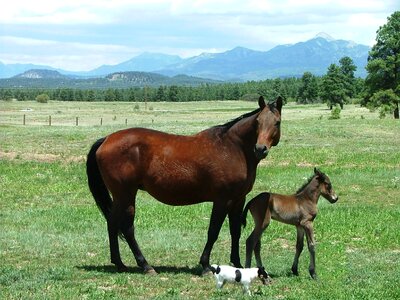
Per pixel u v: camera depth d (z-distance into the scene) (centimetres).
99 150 1208
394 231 1584
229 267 1017
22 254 1322
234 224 1189
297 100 18512
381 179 2617
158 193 1186
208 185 1156
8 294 995
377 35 7862
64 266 1216
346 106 14800
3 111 11081
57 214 1827
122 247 1414
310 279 1116
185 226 1689
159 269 1211
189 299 984
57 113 10488
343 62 14275
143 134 1198
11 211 1884
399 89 7588
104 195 1247
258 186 2438
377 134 4572
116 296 994
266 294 1011
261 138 1088
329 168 2973
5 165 2925
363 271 1179
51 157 3241
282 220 1119
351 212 1875
